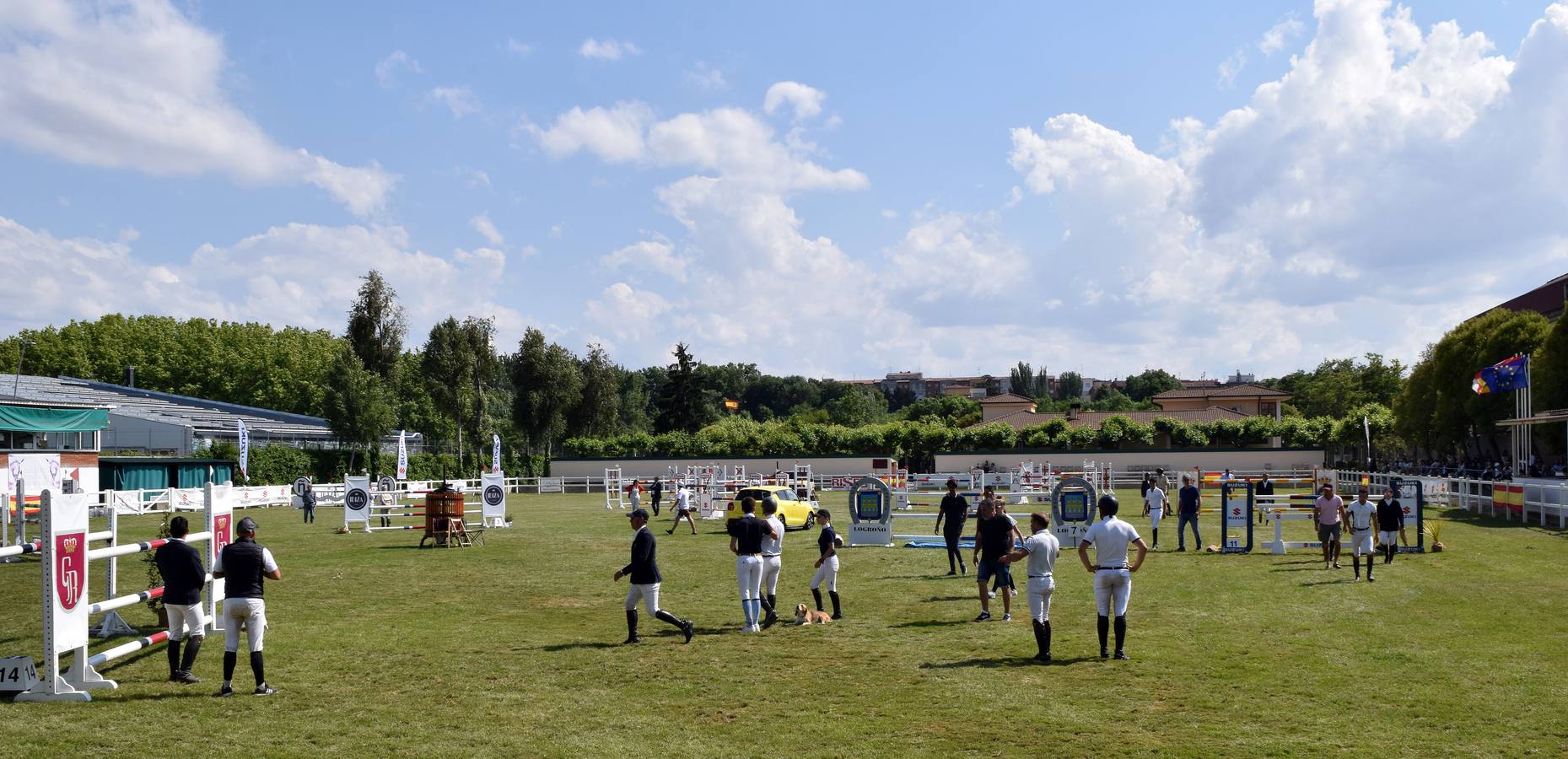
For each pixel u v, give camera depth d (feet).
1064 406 425.69
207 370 297.94
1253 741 27.02
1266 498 100.27
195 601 34.78
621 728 28.78
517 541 90.22
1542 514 94.68
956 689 33.17
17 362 288.71
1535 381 147.13
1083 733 27.96
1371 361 291.79
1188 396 318.24
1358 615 46.85
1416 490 74.02
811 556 76.43
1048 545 37.63
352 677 35.27
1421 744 26.71
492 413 335.88
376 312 240.12
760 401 526.57
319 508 158.10
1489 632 42.55
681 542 89.76
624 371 452.35
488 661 37.91
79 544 33.45
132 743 27.17
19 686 32.14
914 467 226.79
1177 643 40.50
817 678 34.96
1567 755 25.76
